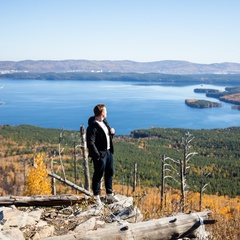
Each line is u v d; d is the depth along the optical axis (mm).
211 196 75062
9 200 5691
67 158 109062
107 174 7395
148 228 4301
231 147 178625
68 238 3969
